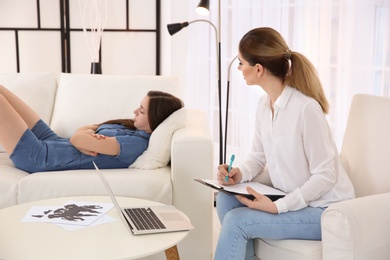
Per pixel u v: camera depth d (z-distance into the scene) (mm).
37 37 4703
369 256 1637
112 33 4801
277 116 1973
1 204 2391
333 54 3234
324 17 3232
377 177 2033
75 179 2402
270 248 1854
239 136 4125
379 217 1646
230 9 4152
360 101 2166
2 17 4629
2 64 4699
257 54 1919
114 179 2416
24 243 1679
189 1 4445
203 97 4457
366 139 2100
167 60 4727
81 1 4699
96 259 1574
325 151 1882
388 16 2812
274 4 3658
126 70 4891
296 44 3482
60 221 1860
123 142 2596
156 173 2510
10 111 2510
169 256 1852
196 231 2480
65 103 3023
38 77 3084
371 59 2967
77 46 4773
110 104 2982
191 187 2459
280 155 1974
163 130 2588
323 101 1943
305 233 1819
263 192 1981
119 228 1812
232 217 1853
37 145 2535
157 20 4848
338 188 1943
